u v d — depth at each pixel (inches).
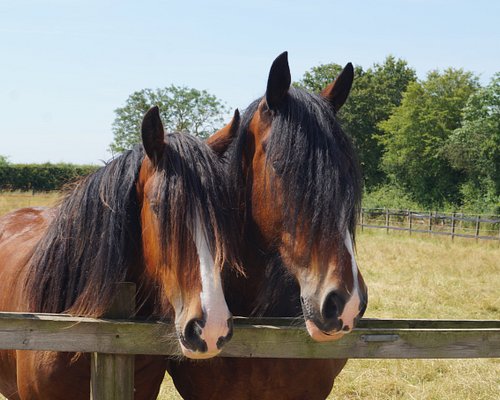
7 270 117.4
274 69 92.7
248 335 92.2
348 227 86.4
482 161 992.9
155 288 94.2
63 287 100.3
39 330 87.6
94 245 96.7
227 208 88.7
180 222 81.3
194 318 78.0
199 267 80.0
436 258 514.3
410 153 1146.7
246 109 103.0
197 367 106.7
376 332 94.6
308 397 106.4
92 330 89.7
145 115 85.7
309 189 84.0
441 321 105.1
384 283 386.3
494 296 352.2
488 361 221.1
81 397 99.4
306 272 84.9
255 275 102.3
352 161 89.9
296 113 90.1
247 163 98.8
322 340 84.0
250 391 105.1
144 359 102.3
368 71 1509.6
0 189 1205.1
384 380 197.6
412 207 1117.7
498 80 983.6
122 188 95.9
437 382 200.1
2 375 117.5
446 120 1152.8
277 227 90.4
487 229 746.2
